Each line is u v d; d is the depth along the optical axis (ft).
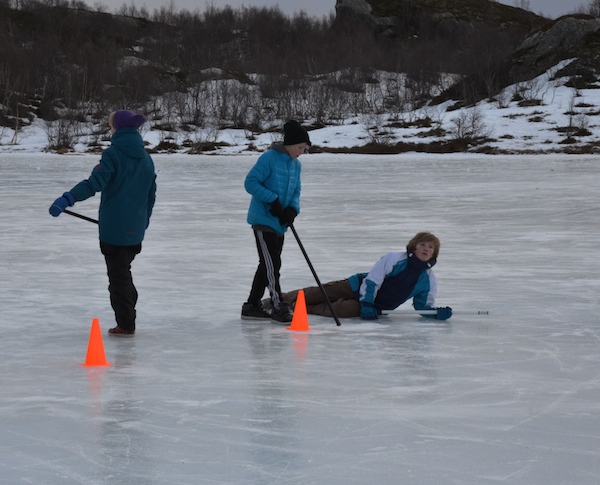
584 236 45.03
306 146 24.11
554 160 165.89
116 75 322.96
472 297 27.53
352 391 16.56
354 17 460.14
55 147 236.43
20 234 45.83
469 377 17.60
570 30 297.33
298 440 13.65
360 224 51.80
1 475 12.18
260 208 23.79
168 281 30.86
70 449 13.25
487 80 284.61
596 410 15.23
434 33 454.81
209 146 235.81
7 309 25.58
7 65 297.74
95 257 37.01
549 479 11.94
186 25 463.01
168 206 65.16
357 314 24.52
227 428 14.26
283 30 471.21
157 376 17.81
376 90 328.49
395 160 174.70
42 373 18.07
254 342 21.21
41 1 437.99
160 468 12.44
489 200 70.23
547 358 19.30
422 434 13.91
